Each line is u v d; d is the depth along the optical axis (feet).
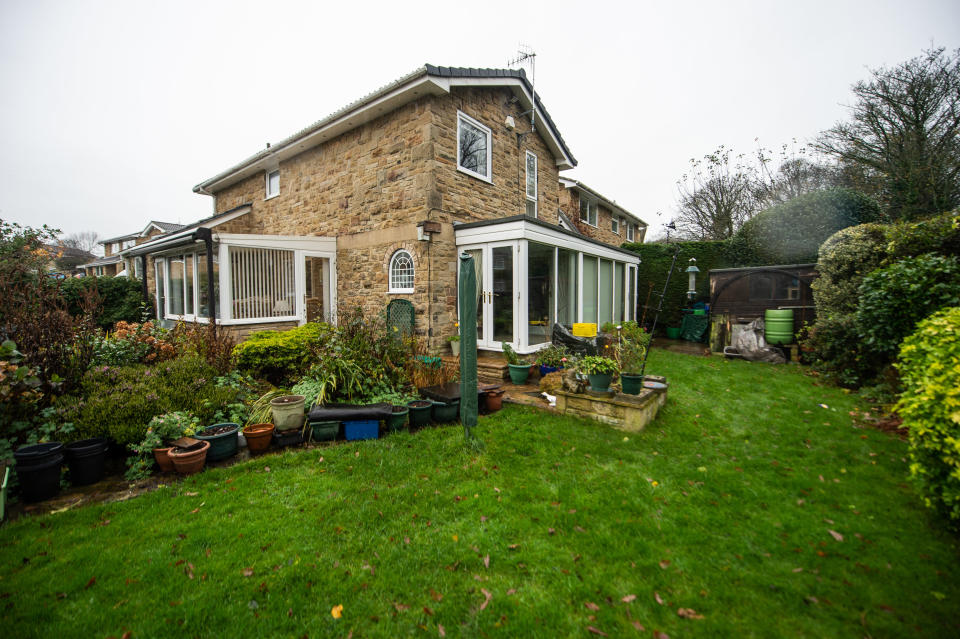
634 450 14.24
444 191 27.37
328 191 33.65
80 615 7.14
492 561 8.60
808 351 28.02
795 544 9.06
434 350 26.53
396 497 11.15
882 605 7.29
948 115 42.32
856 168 49.01
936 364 9.72
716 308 34.65
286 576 8.07
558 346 24.77
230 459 13.79
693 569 8.29
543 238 26.55
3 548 8.88
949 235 20.74
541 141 40.19
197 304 30.42
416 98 26.99
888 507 10.46
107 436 13.04
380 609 7.31
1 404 12.14
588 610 7.27
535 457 13.70
